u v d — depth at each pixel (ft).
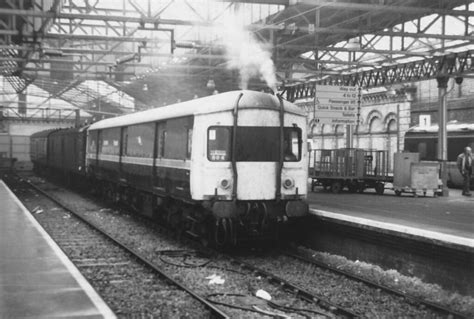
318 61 78.79
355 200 60.34
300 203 40.42
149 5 56.95
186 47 67.62
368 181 75.25
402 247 34.09
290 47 68.23
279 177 40.19
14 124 199.93
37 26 72.49
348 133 81.56
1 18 70.74
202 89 125.80
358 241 38.29
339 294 29.53
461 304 27.91
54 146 115.24
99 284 30.25
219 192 38.63
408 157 69.21
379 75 84.07
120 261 36.76
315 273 34.12
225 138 39.17
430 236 31.22
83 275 30.25
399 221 40.09
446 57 73.15
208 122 38.78
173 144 44.29
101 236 46.75
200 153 38.68
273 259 38.83
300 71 88.99
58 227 51.80
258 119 39.86
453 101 97.14
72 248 41.04
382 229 35.04
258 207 40.06
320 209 47.83
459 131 86.74
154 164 48.91
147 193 54.24
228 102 39.22
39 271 28.53
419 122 98.58
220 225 41.73
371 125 114.93
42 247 35.45
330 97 66.13
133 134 56.49
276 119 40.47
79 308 21.97
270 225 43.27
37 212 62.95
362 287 30.73
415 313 26.21
